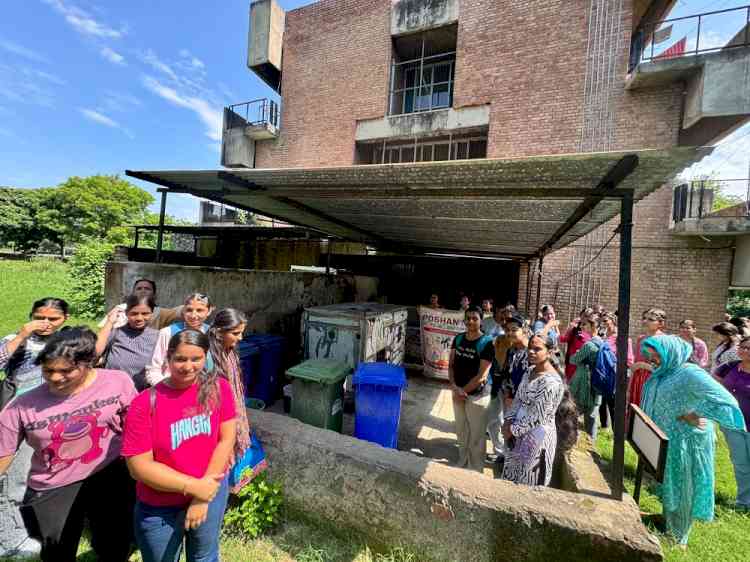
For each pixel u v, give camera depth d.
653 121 7.94
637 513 2.05
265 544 2.43
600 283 8.35
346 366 3.74
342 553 2.36
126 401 2.01
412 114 10.77
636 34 8.64
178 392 1.66
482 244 6.93
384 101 11.21
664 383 2.88
